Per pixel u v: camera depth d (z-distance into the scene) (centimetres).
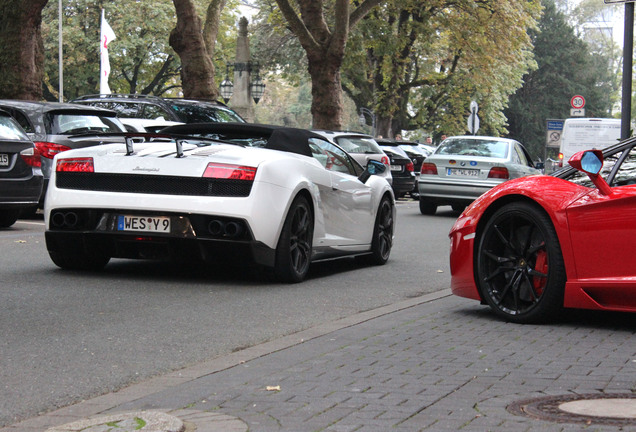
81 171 774
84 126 1382
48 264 877
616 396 389
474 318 621
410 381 425
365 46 3888
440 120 5081
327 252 870
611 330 568
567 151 2992
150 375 457
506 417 356
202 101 1781
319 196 837
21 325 578
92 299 686
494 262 624
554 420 350
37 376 450
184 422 355
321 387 415
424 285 833
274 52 5238
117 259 942
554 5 7481
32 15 2023
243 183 742
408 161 2316
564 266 580
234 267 906
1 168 1183
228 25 5531
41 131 1338
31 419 372
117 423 347
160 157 755
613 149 599
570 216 576
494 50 4078
